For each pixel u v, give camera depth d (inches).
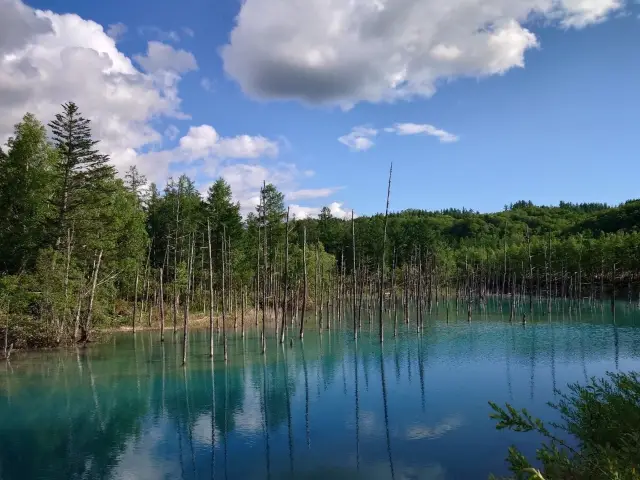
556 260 3280.0
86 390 978.7
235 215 2512.3
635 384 329.1
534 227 5885.8
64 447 662.5
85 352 1413.6
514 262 3636.8
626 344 1408.7
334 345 1512.1
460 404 823.1
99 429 740.0
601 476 247.9
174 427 748.6
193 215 2576.3
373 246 3526.1
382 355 1315.2
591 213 6117.1
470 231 6151.6
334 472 558.9
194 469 580.7
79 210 1656.0
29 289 1423.5
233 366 1203.2
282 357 1317.7
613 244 3019.2
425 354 1317.7
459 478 535.2
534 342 1478.8
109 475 567.2
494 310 2647.6
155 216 2610.7
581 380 967.6
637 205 4785.9
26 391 972.6
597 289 3356.3
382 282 1457.9
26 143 1665.8
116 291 1941.4
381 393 917.2
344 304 2625.5
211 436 703.1
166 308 2263.8
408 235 4010.8
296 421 764.0
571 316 2199.8
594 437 324.5
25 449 657.6
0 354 1349.7
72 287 1530.5
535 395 863.1
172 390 977.5
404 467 570.3
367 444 649.6
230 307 2171.5
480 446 628.4
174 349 1462.8
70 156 1619.1
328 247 3836.1
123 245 2057.1
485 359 1221.1
